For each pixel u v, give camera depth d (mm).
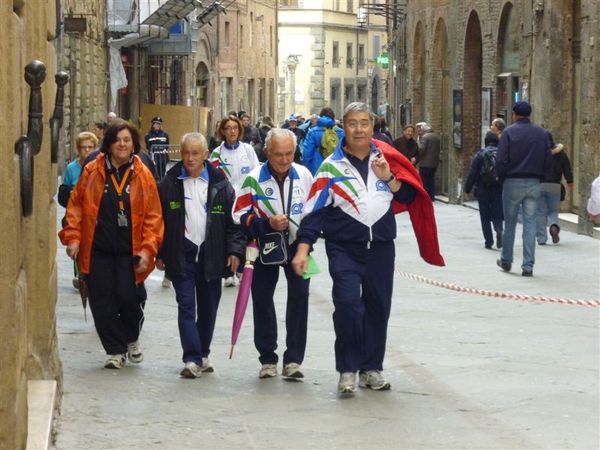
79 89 54312
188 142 15398
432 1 57562
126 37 64062
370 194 14211
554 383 15172
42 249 12875
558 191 32000
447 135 55625
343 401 14172
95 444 12102
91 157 19062
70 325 19094
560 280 25109
